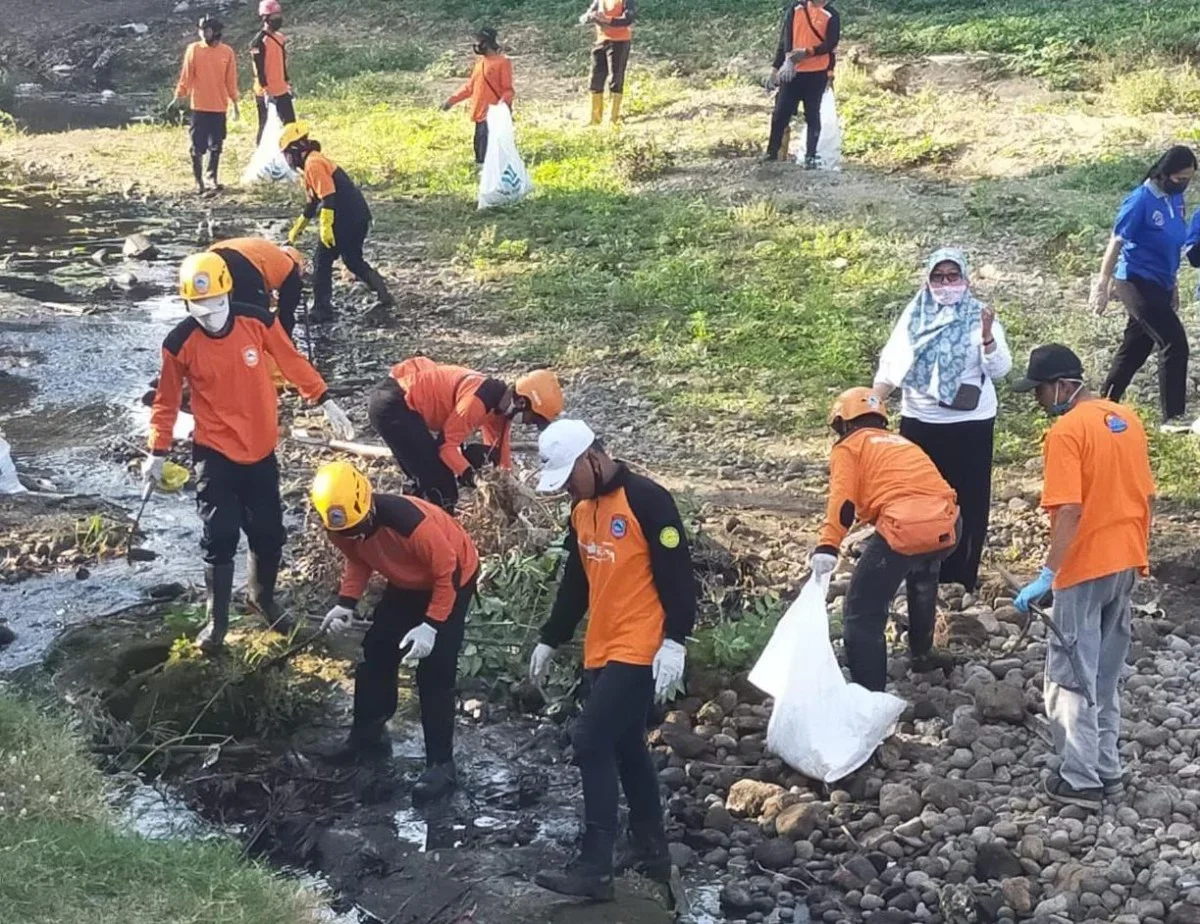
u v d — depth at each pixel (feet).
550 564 26.05
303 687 24.35
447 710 21.39
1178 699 23.29
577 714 23.77
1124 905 18.72
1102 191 49.11
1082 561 19.74
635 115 64.44
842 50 67.92
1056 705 20.53
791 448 33.42
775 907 19.20
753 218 48.39
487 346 39.81
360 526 20.24
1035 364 19.99
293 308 33.09
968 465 24.58
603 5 60.70
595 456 18.31
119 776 21.91
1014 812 20.66
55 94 84.43
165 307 43.93
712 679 24.02
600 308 42.19
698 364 38.01
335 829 20.81
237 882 18.07
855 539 28.60
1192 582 27.32
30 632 25.80
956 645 24.98
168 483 24.95
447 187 55.21
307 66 81.46
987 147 54.24
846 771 21.33
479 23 86.02
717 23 77.46
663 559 18.25
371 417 27.14
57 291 45.11
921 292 24.54
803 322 40.42
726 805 21.31
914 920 18.81
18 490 30.99
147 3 100.89
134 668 24.68
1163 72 59.77
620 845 20.29
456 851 20.18
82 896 17.38
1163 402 33.04
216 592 24.70
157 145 64.90
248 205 54.95
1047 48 64.34
